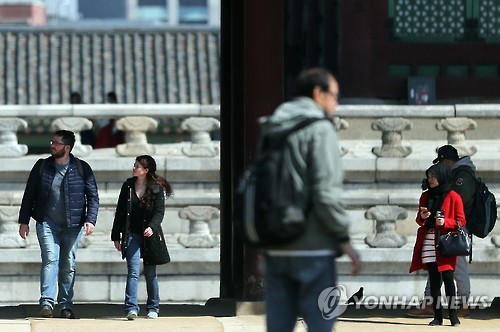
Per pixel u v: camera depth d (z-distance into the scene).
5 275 46.56
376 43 54.59
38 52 115.56
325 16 56.56
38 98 110.81
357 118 48.59
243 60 33.72
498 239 44.41
